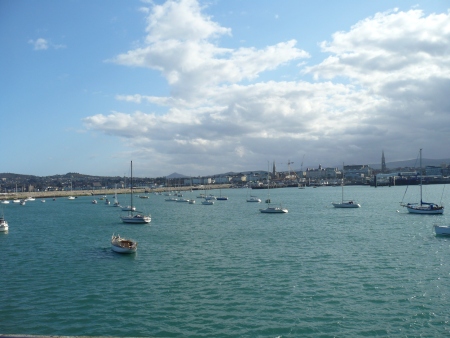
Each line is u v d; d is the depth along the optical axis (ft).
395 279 151.33
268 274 161.48
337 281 149.69
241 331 106.83
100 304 128.16
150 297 134.10
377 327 108.47
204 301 129.39
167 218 442.91
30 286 149.89
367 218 392.27
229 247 228.84
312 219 395.75
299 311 119.85
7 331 108.68
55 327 110.83
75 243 256.93
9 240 279.08
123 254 211.20
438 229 259.60
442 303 124.77
